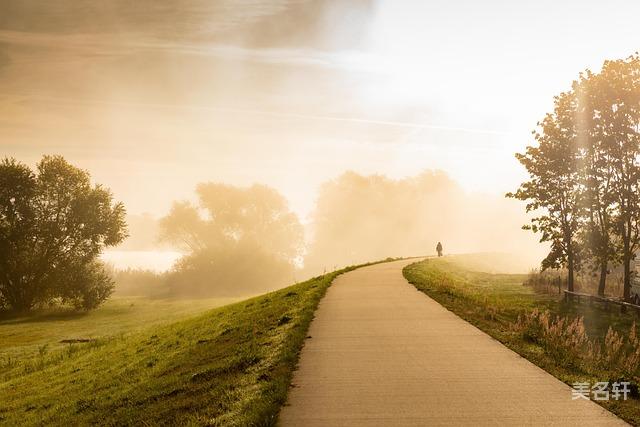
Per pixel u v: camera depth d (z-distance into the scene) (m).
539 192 30.62
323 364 9.74
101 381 15.20
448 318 14.53
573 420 6.95
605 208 29.53
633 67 29.23
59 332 37.69
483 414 7.17
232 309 24.11
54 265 51.97
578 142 30.28
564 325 18.78
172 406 9.05
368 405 7.56
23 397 17.22
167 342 19.48
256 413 7.27
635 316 21.55
